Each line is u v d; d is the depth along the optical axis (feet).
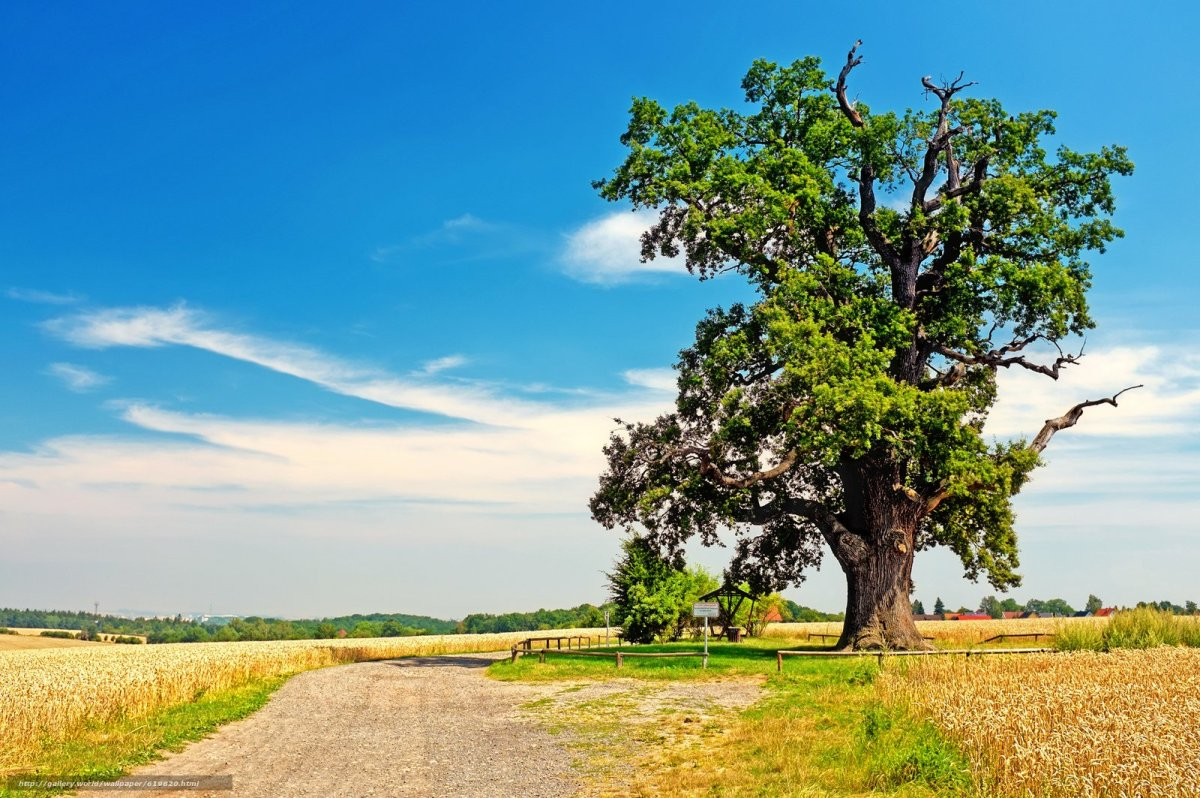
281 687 98.53
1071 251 113.29
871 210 119.03
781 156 116.98
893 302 110.93
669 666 101.24
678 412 120.78
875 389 100.83
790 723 60.23
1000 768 42.24
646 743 58.75
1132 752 40.83
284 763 54.13
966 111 117.39
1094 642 106.11
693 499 119.96
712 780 47.06
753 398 114.01
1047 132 114.62
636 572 162.30
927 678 72.02
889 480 112.98
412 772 51.57
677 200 118.42
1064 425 116.26
